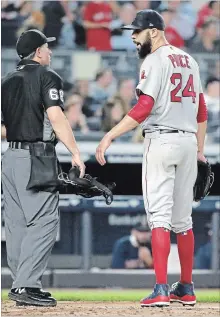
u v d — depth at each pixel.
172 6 44.34
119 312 19.75
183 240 21.52
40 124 20.33
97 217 39.47
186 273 21.66
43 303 20.28
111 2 43.84
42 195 20.25
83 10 43.84
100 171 39.41
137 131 40.81
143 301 20.56
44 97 20.09
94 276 38.72
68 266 38.97
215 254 39.19
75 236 39.06
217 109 42.41
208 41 44.22
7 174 20.62
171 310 20.25
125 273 38.78
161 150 20.20
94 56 43.25
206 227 39.59
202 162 22.34
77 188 20.86
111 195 20.75
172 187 20.52
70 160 38.81
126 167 39.25
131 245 39.66
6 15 43.09
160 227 20.23
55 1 43.62
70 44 43.53
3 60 42.53
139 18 20.92
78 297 28.33
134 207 39.28
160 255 20.19
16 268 21.02
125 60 43.34
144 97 20.08
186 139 20.47
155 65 20.20
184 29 44.25
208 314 19.53
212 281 39.00
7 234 20.97
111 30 43.59
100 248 39.53
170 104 20.30
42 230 20.22
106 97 42.84
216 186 39.28
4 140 37.78
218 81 43.16
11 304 21.86
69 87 42.81
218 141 41.84
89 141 41.78
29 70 20.44
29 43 20.72
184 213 21.22
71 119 42.12
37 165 20.19
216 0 44.41
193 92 20.88
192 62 21.09
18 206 20.77
